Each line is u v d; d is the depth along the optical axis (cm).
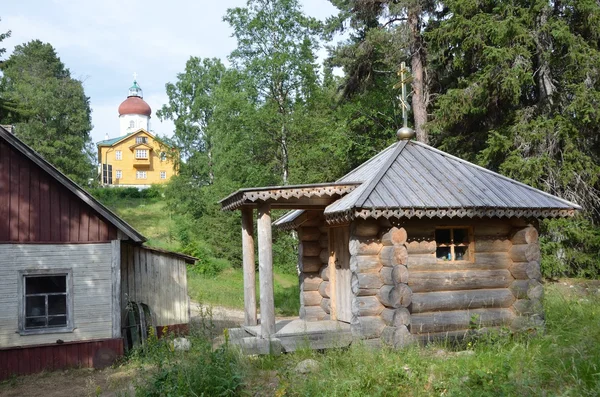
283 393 700
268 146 2836
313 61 2886
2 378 1111
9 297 1155
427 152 1117
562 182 1795
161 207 4434
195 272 2767
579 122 1812
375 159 1175
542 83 1919
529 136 1803
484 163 1917
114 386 970
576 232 1811
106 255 1232
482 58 1936
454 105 1948
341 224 1077
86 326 1202
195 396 691
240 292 2322
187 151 4119
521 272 988
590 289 1653
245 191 973
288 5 2847
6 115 2558
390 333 896
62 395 959
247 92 2738
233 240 3036
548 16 1867
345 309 1077
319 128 2752
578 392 591
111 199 4672
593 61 1728
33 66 5275
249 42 2847
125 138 6256
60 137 4375
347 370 756
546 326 988
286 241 2761
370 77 2483
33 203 1191
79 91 4591
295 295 2180
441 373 705
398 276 902
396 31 2156
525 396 593
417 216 902
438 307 953
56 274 1195
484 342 922
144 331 1284
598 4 1830
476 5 1930
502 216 945
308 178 2648
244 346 937
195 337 1030
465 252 1016
